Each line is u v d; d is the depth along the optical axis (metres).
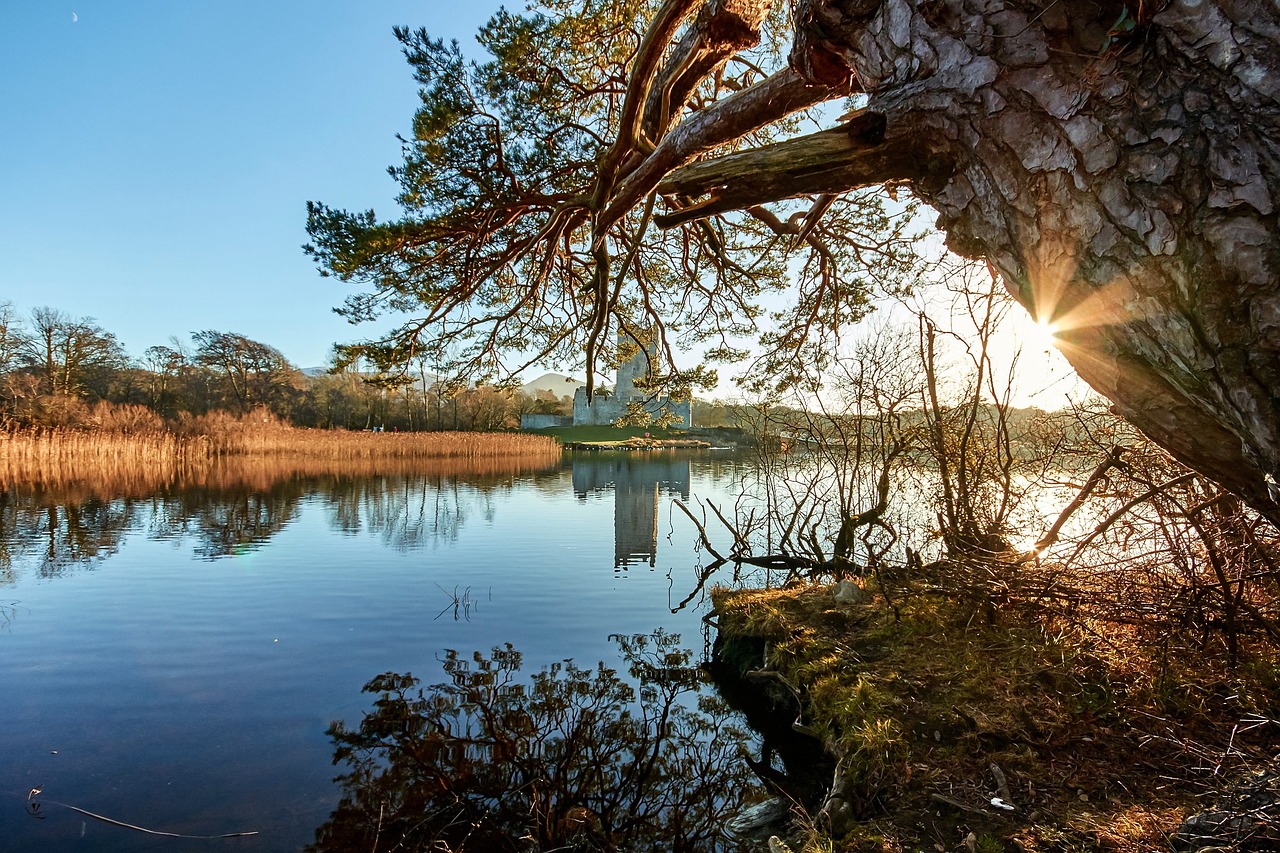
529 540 11.52
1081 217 1.08
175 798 3.48
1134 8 0.98
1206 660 3.32
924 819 2.57
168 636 6.16
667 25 3.24
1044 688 3.40
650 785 3.72
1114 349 1.14
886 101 1.40
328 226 5.04
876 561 6.20
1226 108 0.90
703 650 5.98
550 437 45.41
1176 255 0.96
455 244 5.63
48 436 23.83
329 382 46.00
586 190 5.02
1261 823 1.73
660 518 14.34
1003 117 1.17
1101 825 2.30
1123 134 1.01
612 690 5.07
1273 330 0.87
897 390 6.82
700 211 2.00
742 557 8.84
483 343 7.11
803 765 3.79
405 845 3.11
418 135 4.85
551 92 5.11
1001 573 4.02
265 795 3.53
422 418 47.19
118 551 10.09
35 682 5.04
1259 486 1.05
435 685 5.07
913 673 3.81
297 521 13.29
